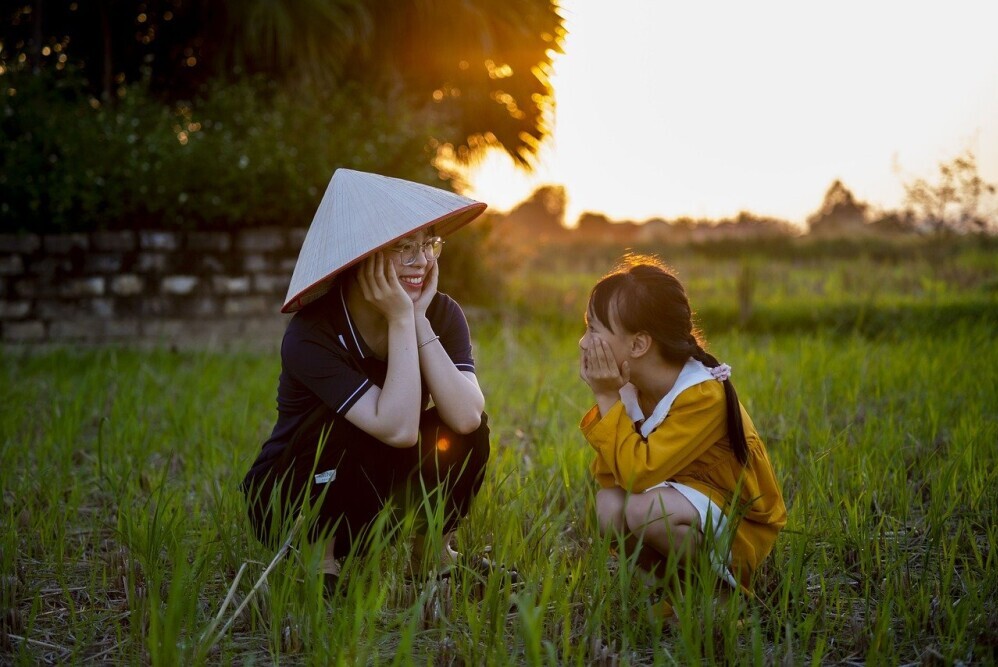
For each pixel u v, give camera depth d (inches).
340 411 104.4
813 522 119.6
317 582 94.0
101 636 98.0
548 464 149.2
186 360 319.3
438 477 109.0
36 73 391.5
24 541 124.6
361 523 111.0
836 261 662.5
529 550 107.5
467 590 97.5
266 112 415.5
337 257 103.1
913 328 352.5
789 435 154.4
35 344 354.6
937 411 176.6
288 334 109.1
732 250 761.6
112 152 366.3
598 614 89.6
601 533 107.2
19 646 93.4
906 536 114.4
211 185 372.5
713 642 88.0
